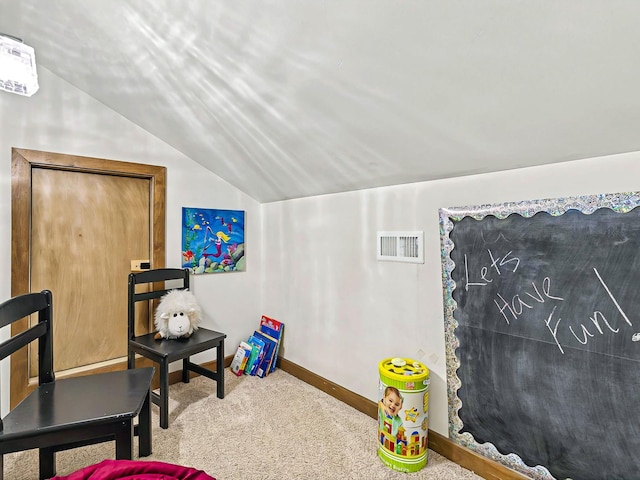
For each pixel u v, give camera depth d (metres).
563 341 1.44
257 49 1.37
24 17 1.67
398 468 1.74
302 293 2.83
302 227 2.82
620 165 1.29
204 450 1.90
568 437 1.44
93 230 2.43
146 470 1.16
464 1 0.91
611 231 1.31
